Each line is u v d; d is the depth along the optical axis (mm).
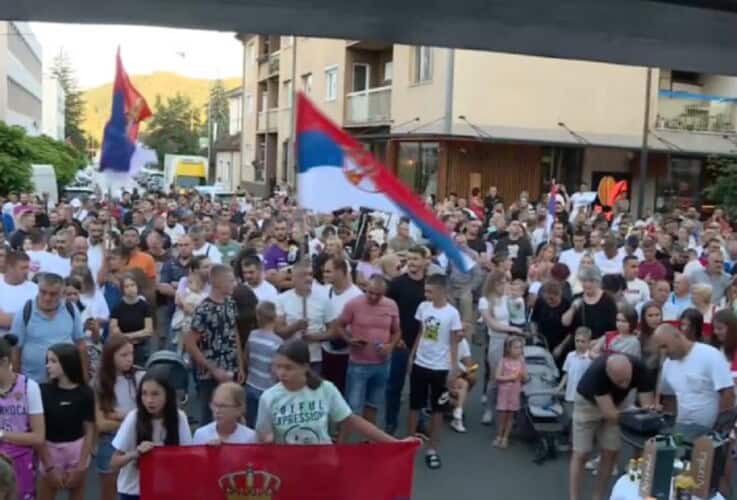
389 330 8086
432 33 4359
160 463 4973
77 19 4238
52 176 34750
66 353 5570
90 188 41250
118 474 5363
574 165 29188
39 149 40188
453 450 8641
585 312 9125
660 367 7801
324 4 3855
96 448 6738
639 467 5602
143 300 8531
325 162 6141
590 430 6887
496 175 27953
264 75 50281
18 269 7805
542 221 17375
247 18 4133
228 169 66125
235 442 5234
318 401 5293
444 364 8094
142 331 8391
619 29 4145
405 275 8758
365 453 5199
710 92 31234
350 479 5180
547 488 7684
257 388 7102
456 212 17766
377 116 32125
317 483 5145
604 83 28562
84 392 5652
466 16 3994
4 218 19141
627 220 19953
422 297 8594
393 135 29562
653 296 9602
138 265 10164
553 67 27781
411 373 8211
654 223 18812
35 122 85750
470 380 9391
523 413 8805
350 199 6133
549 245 12445
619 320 8109
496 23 4098
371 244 11883
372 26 4230
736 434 6762
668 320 8922
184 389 7945
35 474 5578
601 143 28375
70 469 5605
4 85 61375
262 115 51406
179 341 9094
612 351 7312
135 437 5137
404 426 9195
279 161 45750
